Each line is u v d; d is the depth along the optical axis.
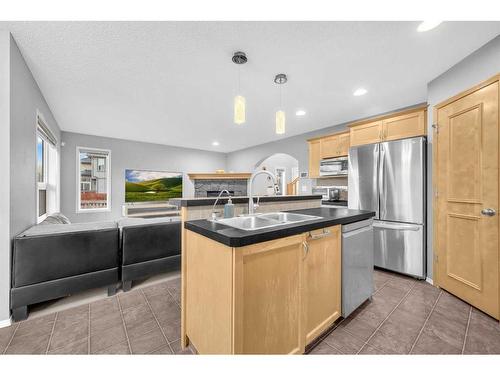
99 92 2.68
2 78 1.62
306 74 2.26
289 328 1.24
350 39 1.72
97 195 5.09
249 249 1.04
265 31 1.63
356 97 2.84
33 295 1.76
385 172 2.71
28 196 2.07
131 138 5.33
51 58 1.98
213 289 1.15
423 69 2.17
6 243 1.65
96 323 1.69
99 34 1.67
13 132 1.72
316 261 1.44
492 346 1.42
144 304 1.98
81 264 1.99
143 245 2.31
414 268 2.49
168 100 2.94
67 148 4.66
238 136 5.10
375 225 2.76
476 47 1.84
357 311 1.83
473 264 1.89
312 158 4.24
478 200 1.85
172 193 6.24
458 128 2.02
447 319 1.71
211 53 1.90
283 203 2.12
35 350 1.40
